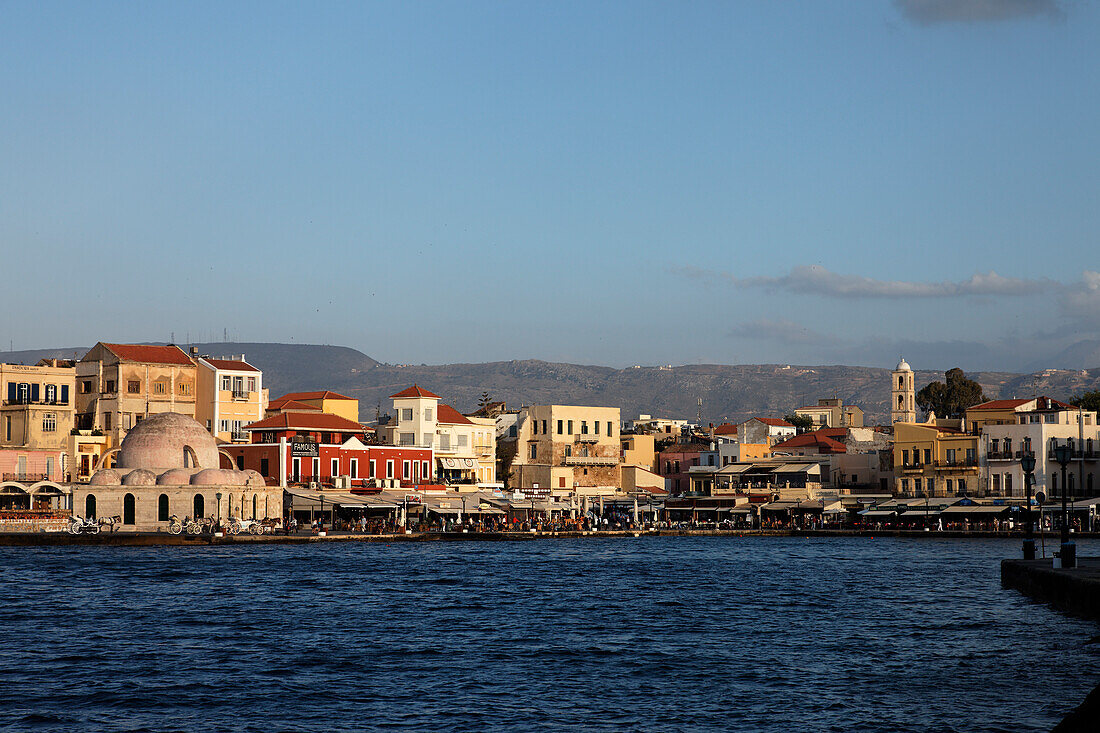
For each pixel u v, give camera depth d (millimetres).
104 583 89375
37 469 156625
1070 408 177125
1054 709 44125
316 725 42906
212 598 79750
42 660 55062
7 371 165750
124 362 174625
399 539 153375
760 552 133125
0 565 105500
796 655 56156
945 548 137375
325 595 82188
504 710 45031
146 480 146750
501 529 171875
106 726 42812
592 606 76062
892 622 66938
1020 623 64562
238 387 182500
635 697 47094
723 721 43219
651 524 184375
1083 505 155125
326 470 168875
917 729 41594
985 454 169500
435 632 64188
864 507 176375
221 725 42969
